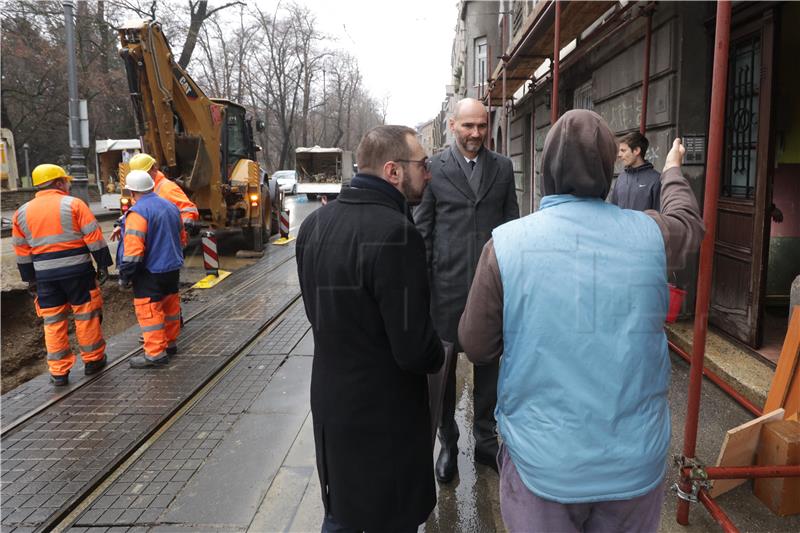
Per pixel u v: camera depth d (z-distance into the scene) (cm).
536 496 148
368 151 183
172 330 510
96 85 2809
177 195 602
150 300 476
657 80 487
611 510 149
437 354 175
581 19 540
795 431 244
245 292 769
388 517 184
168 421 381
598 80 671
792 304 296
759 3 375
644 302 142
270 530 258
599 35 599
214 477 307
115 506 282
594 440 139
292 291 767
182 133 975
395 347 169
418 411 187
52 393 431
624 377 139
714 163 207
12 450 340
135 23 834
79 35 2708
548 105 964
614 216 149
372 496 182
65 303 457
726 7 197
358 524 185
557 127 151
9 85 2856
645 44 482
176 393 424
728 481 260
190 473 312
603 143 147
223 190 1048
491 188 278
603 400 139
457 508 270
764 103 371
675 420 328
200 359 498
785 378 270
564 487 142
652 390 144
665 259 147
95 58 2872
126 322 773
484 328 154
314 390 188
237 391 430
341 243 173
